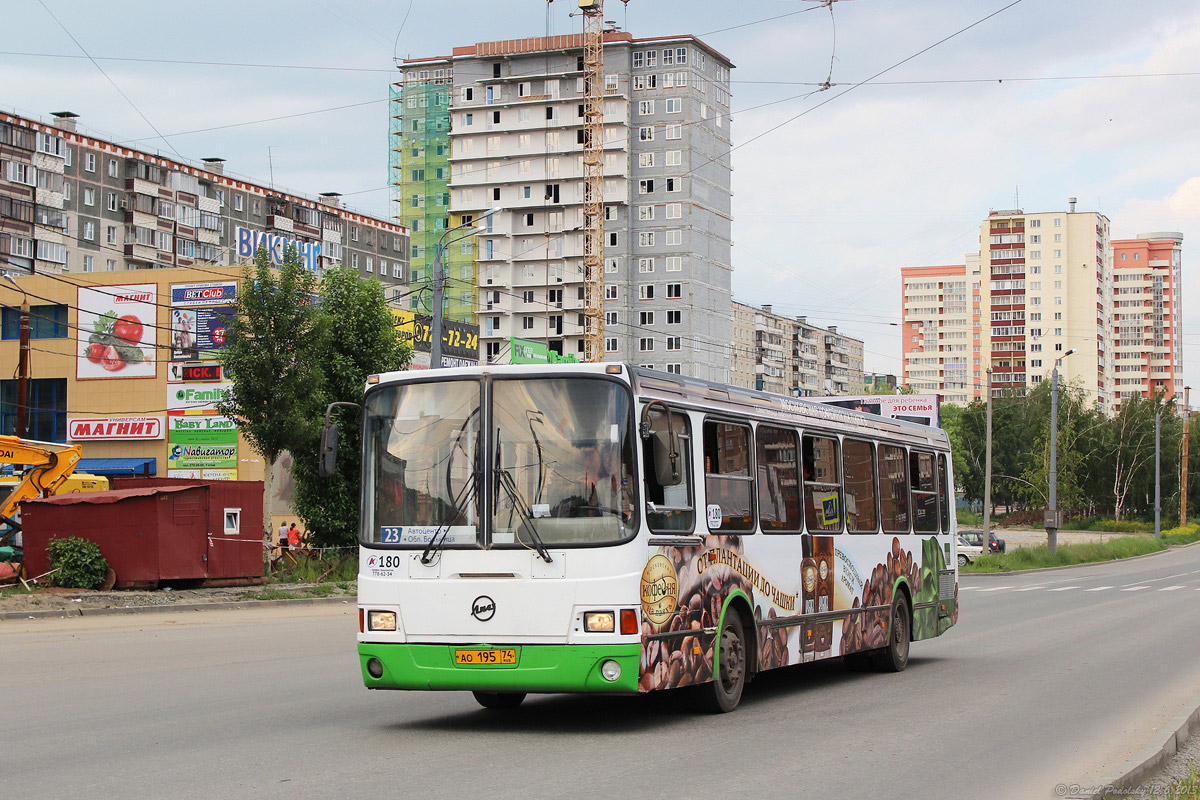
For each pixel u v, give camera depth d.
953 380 196.00
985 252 165.12
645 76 126.62
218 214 95.31
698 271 125.94
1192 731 11.24
